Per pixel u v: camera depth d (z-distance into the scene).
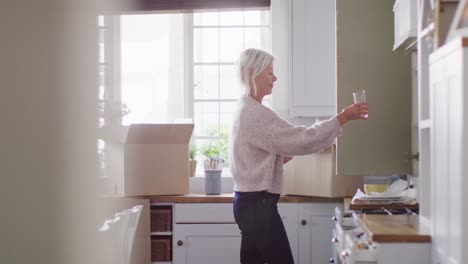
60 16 3.22
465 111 1.74
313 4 4.44
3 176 2.82
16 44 2.86
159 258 4.24
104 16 4.80
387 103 3.53
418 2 2.54
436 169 2.07
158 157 4.25
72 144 3.30
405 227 2.33
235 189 3.24
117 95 4.86
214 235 4.18
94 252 2.79
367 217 2.60
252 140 3.15
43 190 3.00
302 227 4.09
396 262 2.16
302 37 4.45
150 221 4.21
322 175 3.96
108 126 4.16
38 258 2.93
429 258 2.15
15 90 2.86
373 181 3.91
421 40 2.46
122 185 4.16
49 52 3.10
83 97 3.53
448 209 1.90
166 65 4.93
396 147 3.51
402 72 3.53
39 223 2.96
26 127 2.92
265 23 4.91
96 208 3.48
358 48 3.56
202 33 4.95
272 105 4.60
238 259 4.17
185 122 4.48
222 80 4.95
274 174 3.18
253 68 3.27
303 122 4.56
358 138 3.52
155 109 4.92
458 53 1.77
